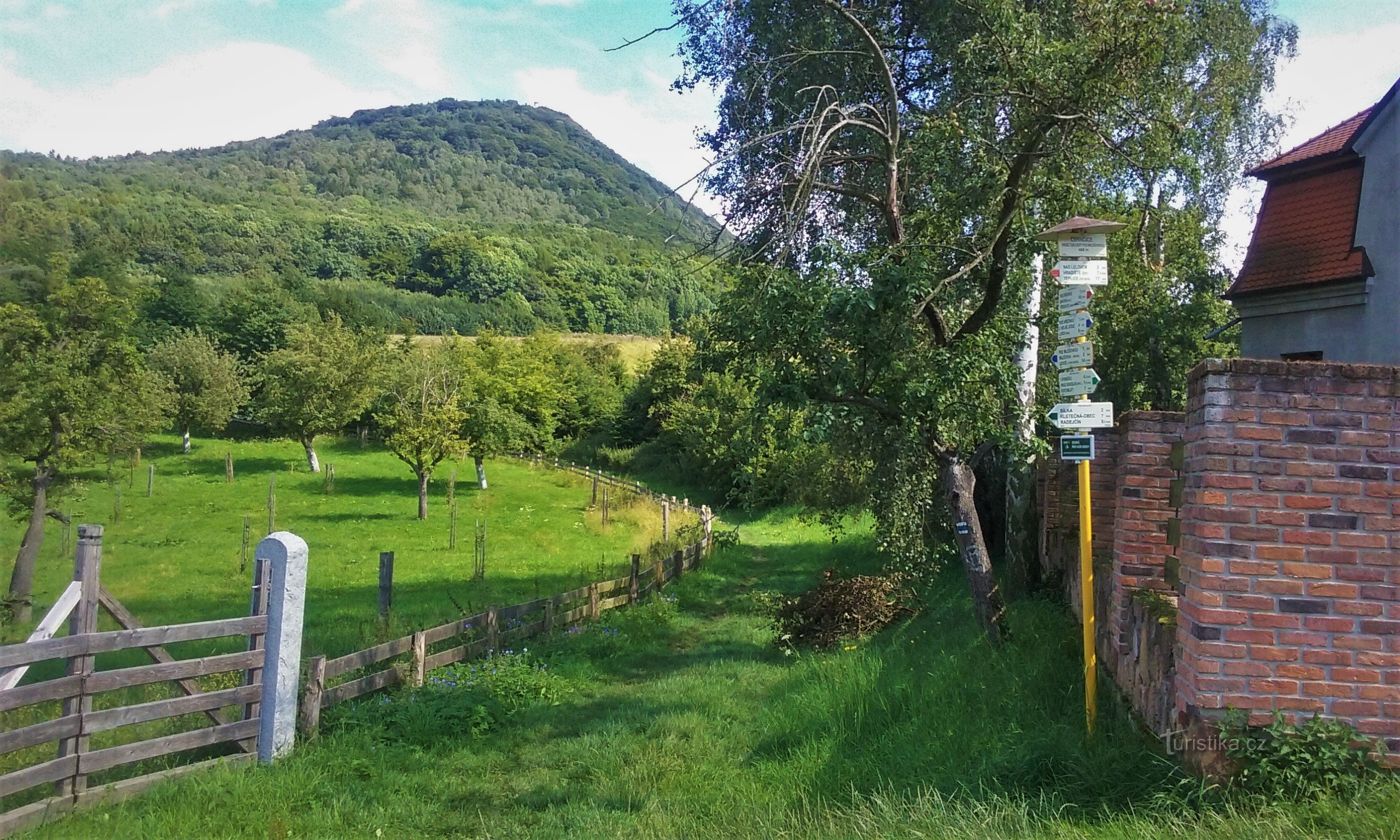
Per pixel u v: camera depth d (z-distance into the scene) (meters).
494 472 43.84
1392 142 10.37
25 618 13.66
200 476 38.16
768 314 7.84
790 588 16.58
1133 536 6.13
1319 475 4.20
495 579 18.22
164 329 58.00
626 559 21.06
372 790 6.25
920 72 11.44
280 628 6.86
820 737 6.68
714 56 12.16
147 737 7.20
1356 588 4.14
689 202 7.49
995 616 8.45
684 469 42.47
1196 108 13.02
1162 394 16.12
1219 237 15.64
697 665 10.27
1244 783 4.07
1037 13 9.02
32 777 5.28
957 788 5.05
